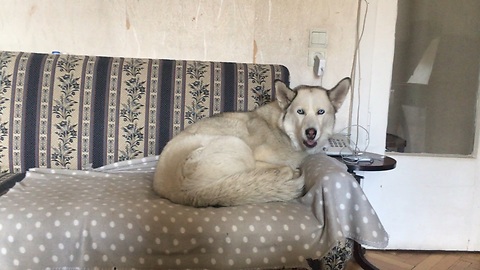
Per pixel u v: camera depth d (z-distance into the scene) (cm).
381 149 235
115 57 212
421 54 236
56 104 194
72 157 195
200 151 158
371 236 137
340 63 230
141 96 198
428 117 241
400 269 212
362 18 225
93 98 196
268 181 146
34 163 193
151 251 131
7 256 128
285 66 228
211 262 132
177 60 210
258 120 185
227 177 147
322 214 140
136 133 197
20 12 221
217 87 203
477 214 235
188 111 200
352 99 232
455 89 238
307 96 174
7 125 192
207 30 229
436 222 237
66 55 206
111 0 223
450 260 226
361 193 141
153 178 171
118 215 133
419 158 232
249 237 132
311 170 156
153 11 226
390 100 238
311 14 227
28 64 198
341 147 207
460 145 239
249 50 231
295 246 135
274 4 227
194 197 144
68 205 137
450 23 234
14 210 133
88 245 130
